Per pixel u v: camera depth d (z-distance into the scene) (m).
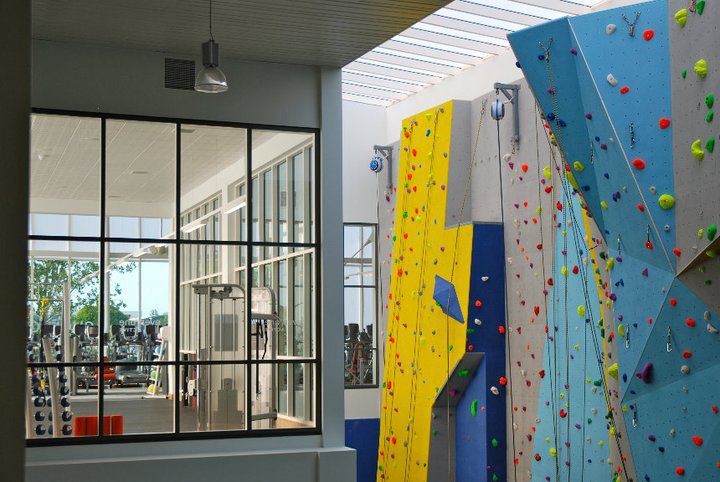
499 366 10.95
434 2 7.41
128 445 8.20
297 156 9.19
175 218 8.89
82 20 7.76
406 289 12.74
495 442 10.84
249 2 7.38
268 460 8.45
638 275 6.96
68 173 9.48
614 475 8.45
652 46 6.54
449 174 11.92
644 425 7.03
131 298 9.02
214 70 7.12
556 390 9.63
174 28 8.02
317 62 9.16
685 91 6.18
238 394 8.91
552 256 9.91
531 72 7.54
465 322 10.91
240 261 9.93
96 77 8.41
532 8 11.74
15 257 2.87
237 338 9.62
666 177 6.42
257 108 9.02
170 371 8.78
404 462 12.45
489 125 11.48
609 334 8.37
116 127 8.74
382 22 7.91
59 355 8.50
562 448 9.45
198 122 8.79
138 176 9.26
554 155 9.38
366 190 17.58
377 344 17.48
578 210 9.36
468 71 14.70
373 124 17.75
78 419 8.34
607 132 6.90
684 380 6.57
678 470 6.66
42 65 8.23
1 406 2.81
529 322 10.41
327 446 8.89
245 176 9.01
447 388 11.41
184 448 8.41
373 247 17.77
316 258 9.11
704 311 6.28
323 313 9.03
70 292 8.80
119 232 9.23
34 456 7.90
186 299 9.63
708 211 6.00
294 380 9.10
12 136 2.88
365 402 17.30
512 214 10.86
